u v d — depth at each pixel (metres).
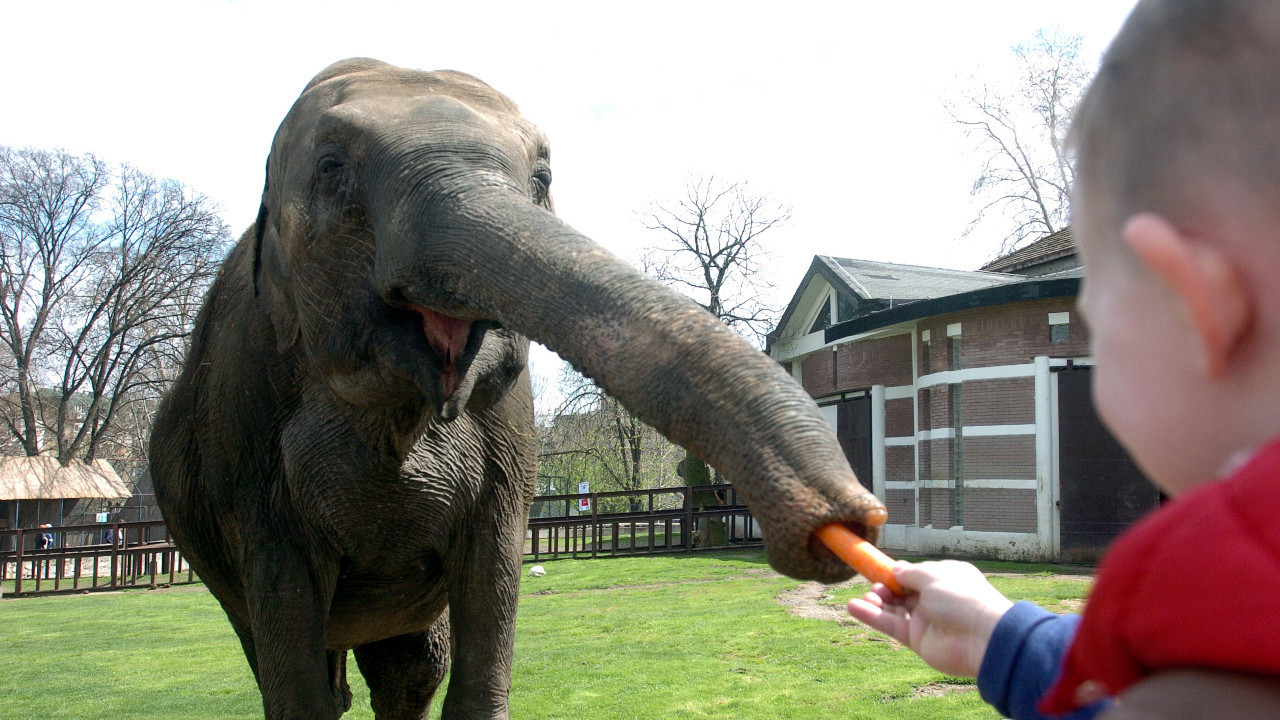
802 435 1.85
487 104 3.61
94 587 24.67
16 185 41.44
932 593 1.47
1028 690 1.34
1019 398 18.08
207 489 4.49
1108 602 0.64
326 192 3.40
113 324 42.88
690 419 2.04
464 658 4.10
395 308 3.32
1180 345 0.66
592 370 2.31
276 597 4.04
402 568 4.18
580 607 13.67
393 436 3.82
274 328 4.05
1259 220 0.60
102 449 61.69
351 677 9.65
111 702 8.85
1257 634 0.54
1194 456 0.66
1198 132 0.63
